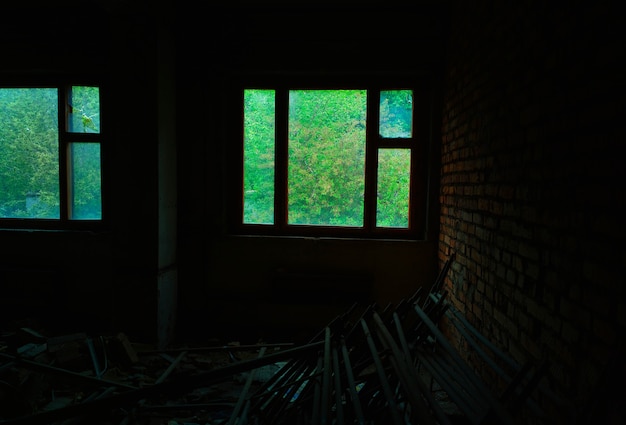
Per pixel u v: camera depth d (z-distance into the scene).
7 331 4.01
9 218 4.42
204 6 4.09
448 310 3.14
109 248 4.29
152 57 3.79
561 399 1.64
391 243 4.12
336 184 4.28
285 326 4.23
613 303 1.42
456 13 3.63
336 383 2.10
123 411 2.69
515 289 2.26
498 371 1.96
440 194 4.04
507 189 2.40
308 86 4.23
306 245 4.21
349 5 3.99
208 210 4.26
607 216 1.46
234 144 4.33
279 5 4.05
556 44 1.85
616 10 1.42
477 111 2.97
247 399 2.63
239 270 4.27
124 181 3.86
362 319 2.83
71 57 4.18
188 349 3.67
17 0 4.07
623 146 1.37
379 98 4.18
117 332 3.91
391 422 2.25
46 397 2.85
